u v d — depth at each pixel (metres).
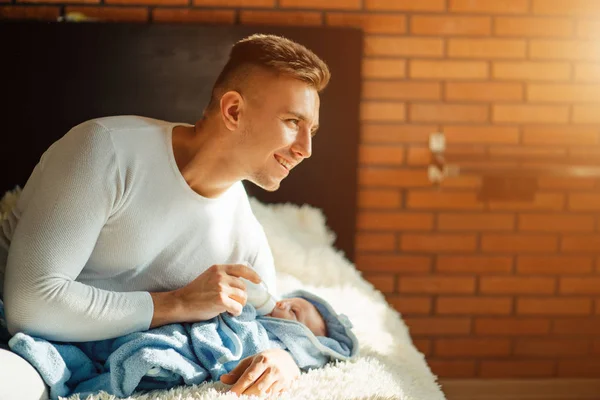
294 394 1.21
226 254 1.40
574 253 2.71
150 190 1.25
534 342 2.74
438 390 1.52
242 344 1.32
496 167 2.54
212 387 1.20
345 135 2.52
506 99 2.61
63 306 1.15
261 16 2.50
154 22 2.46
